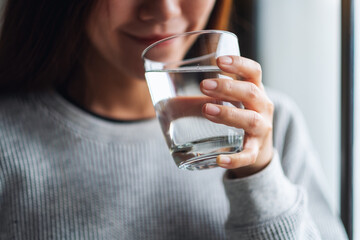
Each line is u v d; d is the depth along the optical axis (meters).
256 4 1.02
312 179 0.58
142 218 0.52
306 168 0.58
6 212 0.50
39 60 0.53
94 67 0.52
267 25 1.01
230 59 0.35
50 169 0.51
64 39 0.51
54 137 0.52
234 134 0.35
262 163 0.44
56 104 0.53
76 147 0.52
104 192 0.51
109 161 0.52
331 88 0.88
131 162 0.52
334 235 0.54
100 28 0.45
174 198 0.53
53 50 0.52
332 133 0.87
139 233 0.51
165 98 0.34
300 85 0.95
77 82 0.54
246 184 0.44
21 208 0.50
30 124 0.52
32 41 0.52
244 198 0.45
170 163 0.53
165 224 0.52
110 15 0.43
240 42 1.02
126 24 0.43
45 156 0.51
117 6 0.42
